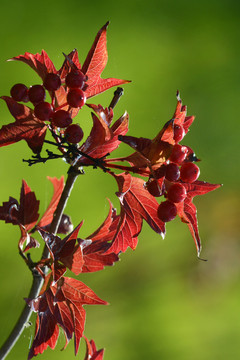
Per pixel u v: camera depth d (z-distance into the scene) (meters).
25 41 1.92
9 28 1.92
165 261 1.78
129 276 1.74
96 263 0.78
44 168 1.71
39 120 0.75
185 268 1.77
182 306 1.75
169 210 0.76
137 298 1.72
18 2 1.95
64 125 0.75
